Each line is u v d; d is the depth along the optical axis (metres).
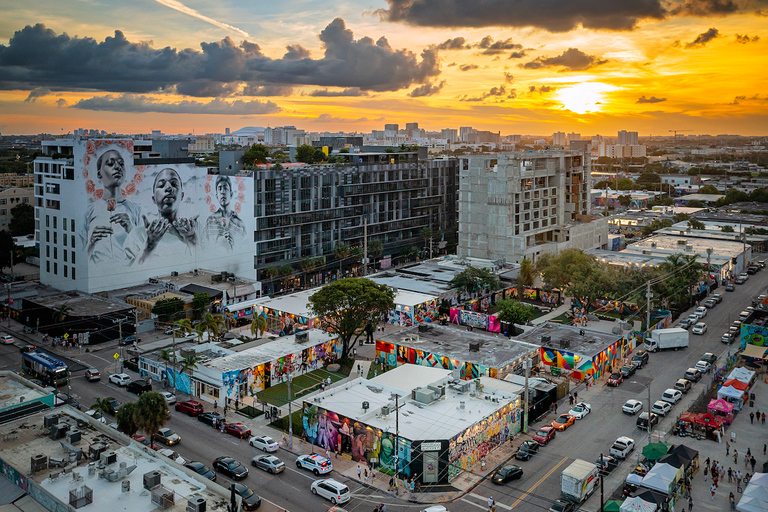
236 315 146.38
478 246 194.12
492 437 84.19
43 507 57.94
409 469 75.12
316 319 133.12
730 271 189.75
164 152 189.88
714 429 86.81
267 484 74.75
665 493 68.62
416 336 118.88
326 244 196.38
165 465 64.06
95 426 73.31
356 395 90.94
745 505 66.06
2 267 176.00
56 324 129.00
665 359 122.81
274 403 101.12
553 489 74.06
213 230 174.62
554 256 169.62
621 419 94.25
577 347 114.50
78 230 146.62
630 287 146.88
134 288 154.62
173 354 106.25
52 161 152.25
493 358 107.88
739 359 120.38
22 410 75.56
